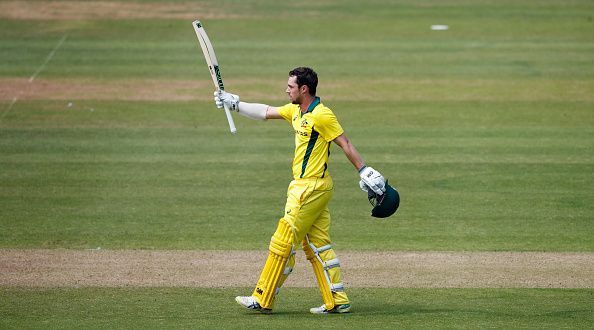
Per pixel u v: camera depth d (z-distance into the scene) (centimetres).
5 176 4606
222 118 5634
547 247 3744
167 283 3306
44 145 5097
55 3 8288
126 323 2758
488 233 3922
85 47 7062
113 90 6094
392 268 3494
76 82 6247
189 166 4806
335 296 2886
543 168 4756
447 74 6506
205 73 6475
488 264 3541
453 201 4319
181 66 6612
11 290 3206
